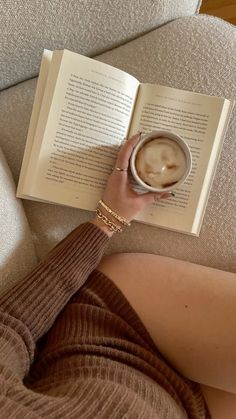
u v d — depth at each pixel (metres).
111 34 0.67
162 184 0.60
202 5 1.03
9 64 0.65
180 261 0.63
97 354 0.55
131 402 0.46
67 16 0.63
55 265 0.58
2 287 0.58
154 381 0.55
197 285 0.60
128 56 0.68
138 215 0.64
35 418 0.40
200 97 0.63
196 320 0.58
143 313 0.60
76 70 0.60
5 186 0.61
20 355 0.53
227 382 0.59
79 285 0.60
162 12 0.66
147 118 0.64
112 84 0.61
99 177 0.63
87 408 0.44
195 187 0.63
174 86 0.65
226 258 0.65
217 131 0.62
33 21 0.62
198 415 0.57
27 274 0.60
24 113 0.68
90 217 0.67
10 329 0.53
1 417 0.40
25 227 0.64
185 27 0.67
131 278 0.62
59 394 0.48
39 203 0.67
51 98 0.60
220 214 0.64
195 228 0.64
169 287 0.60
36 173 0.61
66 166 0.62
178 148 0.60
